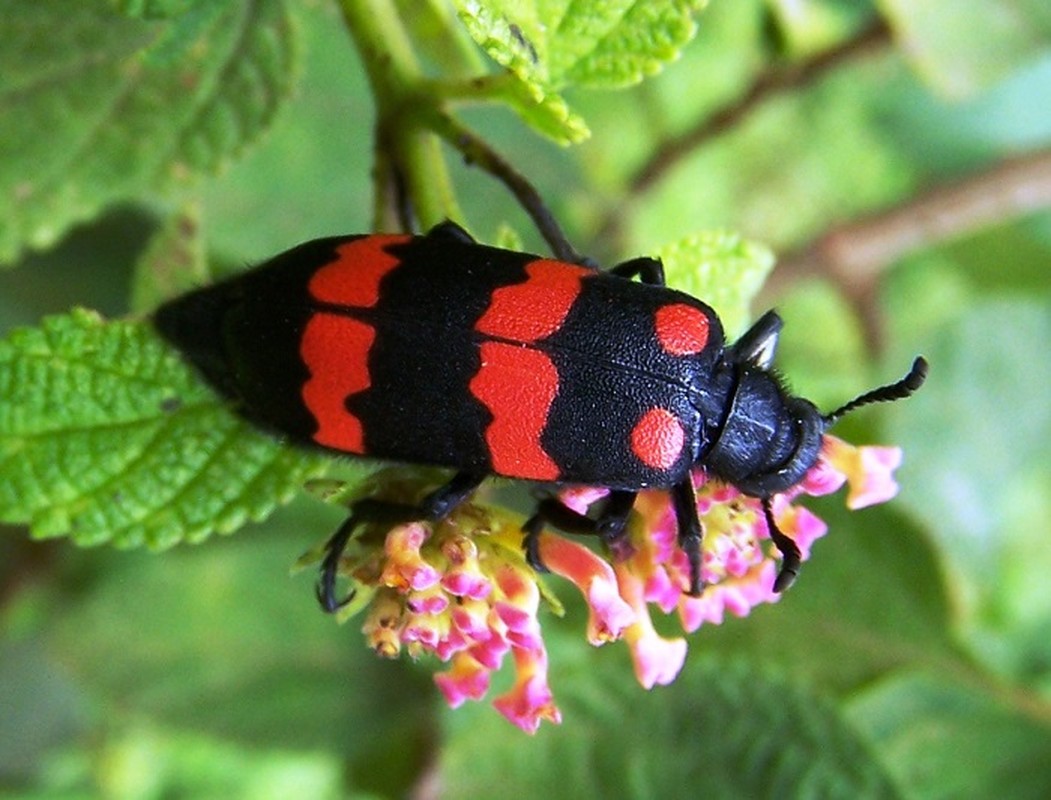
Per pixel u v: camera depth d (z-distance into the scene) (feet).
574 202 0.39
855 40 0.37
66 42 0.24
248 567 0.35
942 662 0.31
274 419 0.21
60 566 0.36
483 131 0.35
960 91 0.30
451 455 0.21
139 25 0.24
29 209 0.26
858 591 0.30
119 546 0.21
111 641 0.35
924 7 0.30
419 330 0.20
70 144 0.26
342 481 0.21
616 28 0.21
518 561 0.21
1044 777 0.34
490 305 0.21
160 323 0.21
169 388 0.21
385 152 0.23
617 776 0.29
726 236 0.23
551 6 0.21
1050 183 0.41
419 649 0.21
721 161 0.48
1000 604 0.41
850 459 0.22
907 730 0.34
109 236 0.35
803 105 0.49
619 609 0.20
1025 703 0.32
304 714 0.35
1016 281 0.46
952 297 0.52
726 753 0.29
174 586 0.35
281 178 0.34
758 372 0.22
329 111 0.34
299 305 0.21
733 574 0.22
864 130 0.51
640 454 0.21
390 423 0.20
